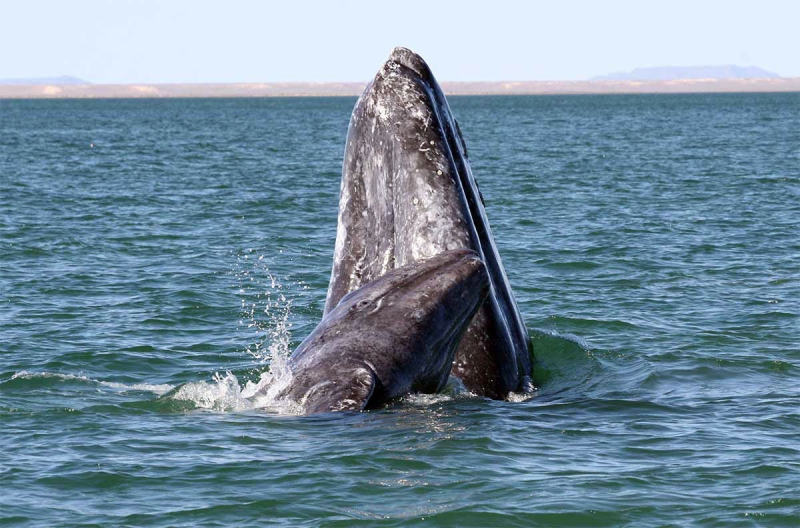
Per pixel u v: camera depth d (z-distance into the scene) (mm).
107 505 37281
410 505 36750
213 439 43094
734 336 66625
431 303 42094
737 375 56781
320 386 42125
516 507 36719
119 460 41344
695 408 49406
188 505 37062
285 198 159000
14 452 42719
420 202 44844
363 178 46844
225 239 115125
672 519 36156
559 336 62750
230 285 86500
